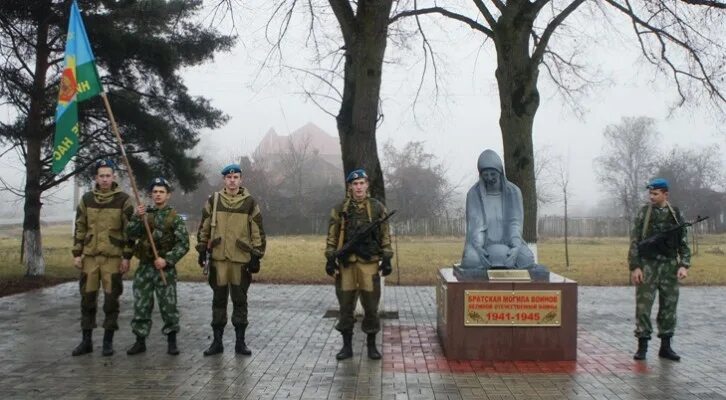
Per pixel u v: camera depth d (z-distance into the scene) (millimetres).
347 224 7691
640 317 7738
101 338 8898
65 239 36969
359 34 11078
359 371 7090
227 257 7758
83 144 16875
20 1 14906
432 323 10367
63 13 15414
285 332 9461
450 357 7523
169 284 7836
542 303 7484
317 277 17891
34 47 15859
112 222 7738
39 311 11398
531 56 13398
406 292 14859
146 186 17922
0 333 9281
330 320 10570
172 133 17984
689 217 47594
